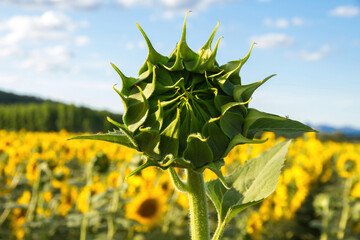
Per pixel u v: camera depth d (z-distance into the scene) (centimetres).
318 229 165
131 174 36
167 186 143
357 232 152
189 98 37
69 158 194
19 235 139
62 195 153
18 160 178
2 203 166
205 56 38
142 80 37
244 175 40
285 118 36
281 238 156
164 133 36
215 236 38
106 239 124
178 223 153
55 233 148
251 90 37
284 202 155
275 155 39
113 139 36
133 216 128
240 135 36
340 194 190
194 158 36
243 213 145
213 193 39
